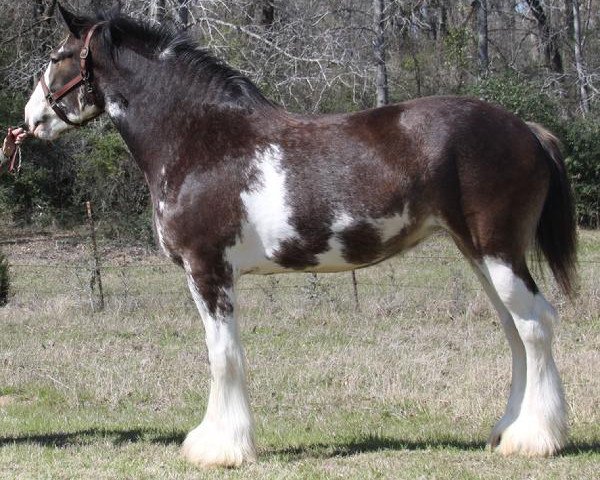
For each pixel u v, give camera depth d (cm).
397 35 2823
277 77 2033
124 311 1301
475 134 543
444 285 1400
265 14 2398
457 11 3312
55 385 852
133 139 598
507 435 568
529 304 547
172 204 575
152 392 824
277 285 1489
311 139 559
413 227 556
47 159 2533
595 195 2388
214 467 560
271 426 696
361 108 2458
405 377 838
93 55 606
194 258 570
